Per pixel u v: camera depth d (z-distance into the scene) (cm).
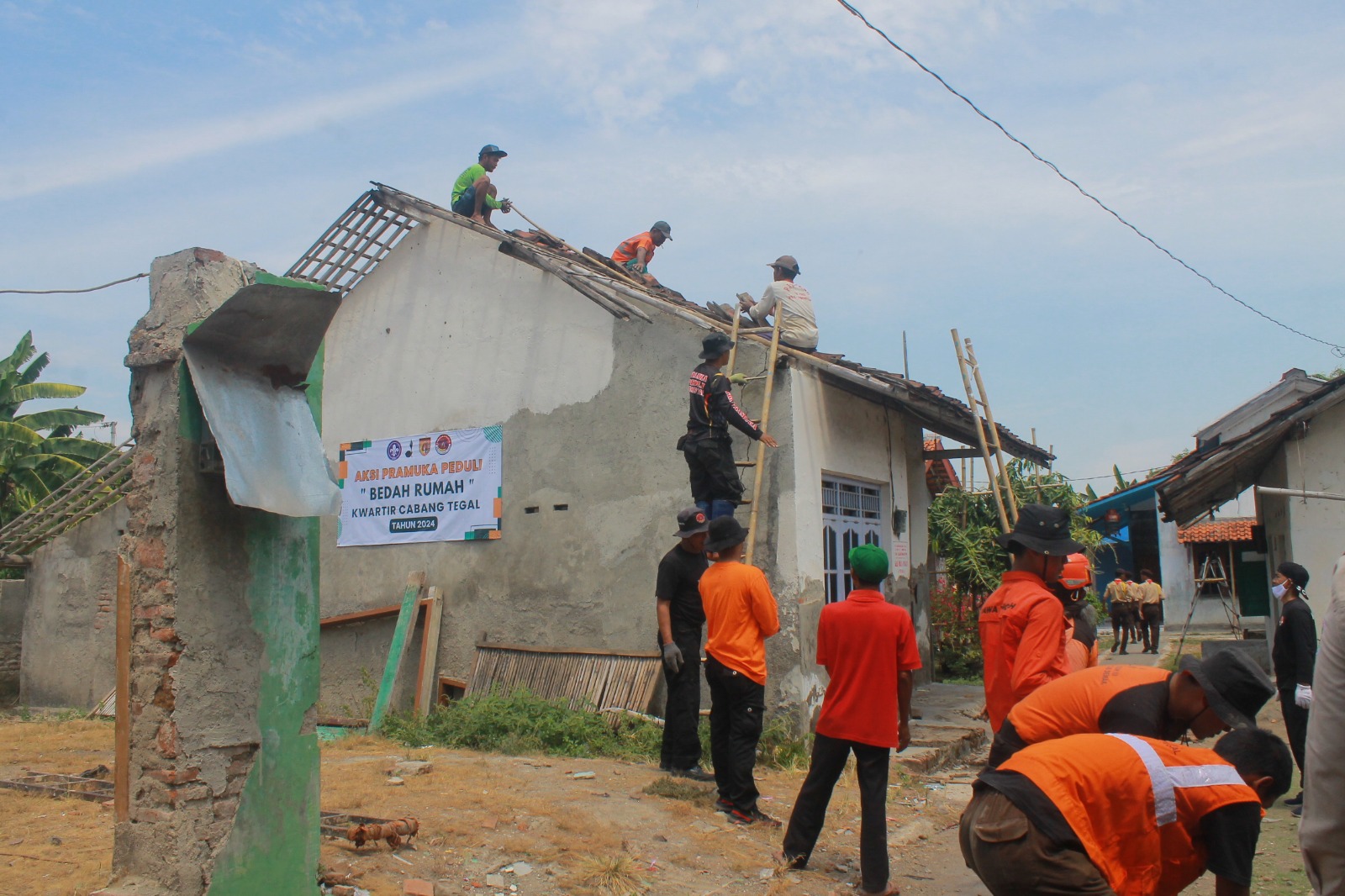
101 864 478
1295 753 709
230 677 445
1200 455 1255
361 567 1148
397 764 741
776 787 753
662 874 537
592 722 878
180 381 435
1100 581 3128
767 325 989
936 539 1552
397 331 1158
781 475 888
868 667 539
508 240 1044
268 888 453
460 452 1088
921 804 736
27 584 1457
